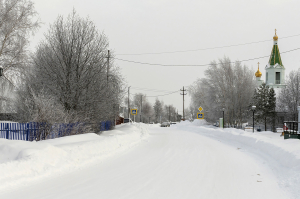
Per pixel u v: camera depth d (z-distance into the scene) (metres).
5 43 21.52
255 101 48.25
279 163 10.67
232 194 6.49
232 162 11.31
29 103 16.89
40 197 6.13
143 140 22.39
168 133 34.53
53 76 18.09
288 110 50.97
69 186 7.18
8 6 21.52
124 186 7.20
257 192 6.69
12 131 12.95
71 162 10.07
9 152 9.32
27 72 20.34
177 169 9.68
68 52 18.48
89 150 12.30
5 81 21.70
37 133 13.84
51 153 9.77
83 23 19.56
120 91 23.91
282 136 26.16
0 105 21.50
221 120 38.12
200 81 53.78
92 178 8.17
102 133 21.73
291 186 7.06
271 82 67.19
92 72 19.19
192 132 37.31
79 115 18.22
